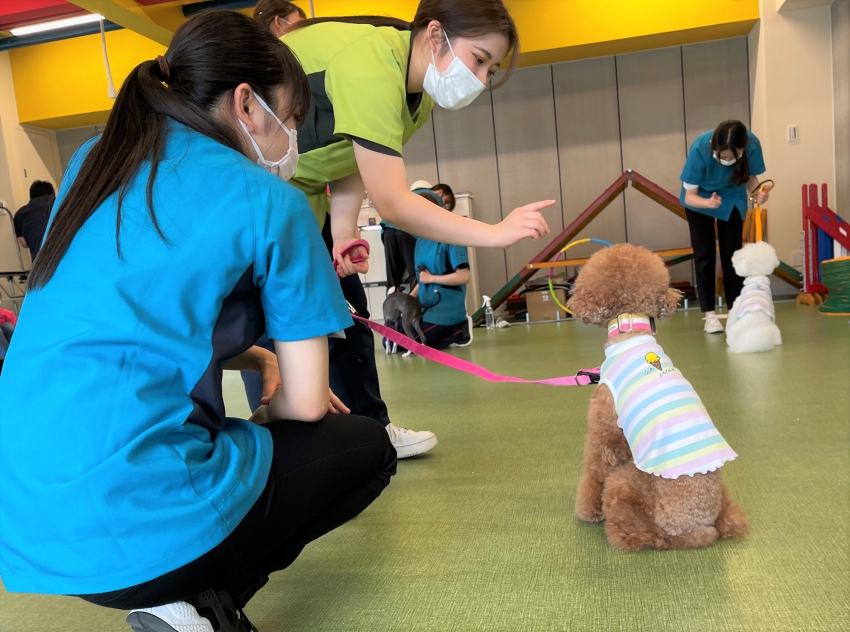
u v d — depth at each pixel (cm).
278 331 79
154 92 75
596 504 126
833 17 530
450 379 319
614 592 101
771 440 169
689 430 109
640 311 121
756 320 304
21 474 65
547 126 655
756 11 553
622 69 633
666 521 111
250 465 76
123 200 70
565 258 670
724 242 369
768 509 127
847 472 142
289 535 84
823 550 108
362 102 123
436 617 98
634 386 114
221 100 79
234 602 81
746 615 92
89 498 63
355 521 140
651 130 634
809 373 244
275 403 86
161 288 67
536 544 121
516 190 669
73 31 591
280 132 87
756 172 352
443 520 137
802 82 544
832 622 88
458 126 673
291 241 75
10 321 236
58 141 729
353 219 162
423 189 394
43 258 70
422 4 129
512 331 510
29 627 107
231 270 71
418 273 436
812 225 500
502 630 93
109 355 65
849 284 402
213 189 71
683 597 98
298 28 143
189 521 66
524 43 594
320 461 85
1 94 654
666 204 552
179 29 83
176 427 67
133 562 64
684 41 604
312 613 103
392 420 238
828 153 546
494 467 169
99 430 64
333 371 177
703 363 284
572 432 196
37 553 64
